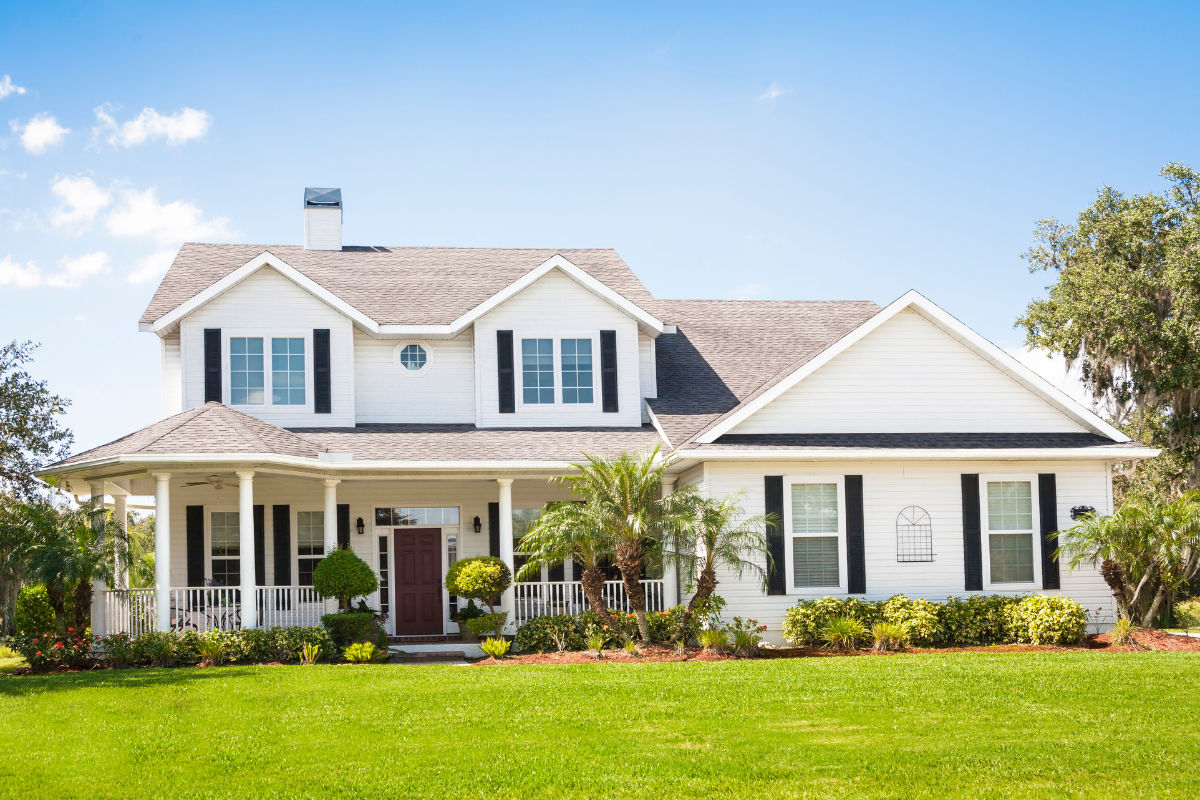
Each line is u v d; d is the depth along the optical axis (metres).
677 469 20.33
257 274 20.27
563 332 21.11
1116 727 10.84
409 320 20.50
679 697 12.49
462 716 11.64
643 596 17.19
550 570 20.70
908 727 10.95
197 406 19.48
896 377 20.02
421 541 20.81
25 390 27.73
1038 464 19.70
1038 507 19.59
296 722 11.42
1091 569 19.52
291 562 20.25
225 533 20.31
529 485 21.34
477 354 20.88
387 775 9.53
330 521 18.39
